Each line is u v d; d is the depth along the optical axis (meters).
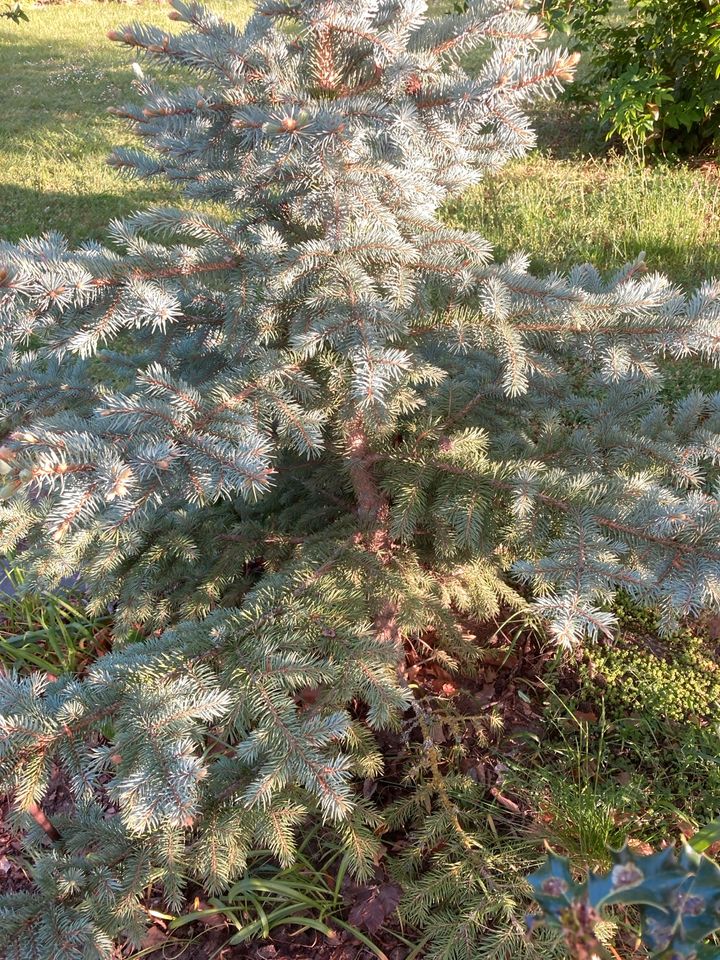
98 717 0.64
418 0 0.72
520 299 0.74
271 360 0.74
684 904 0.31
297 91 0.72
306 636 0.72
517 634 0.99
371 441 0.87
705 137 2.22
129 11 5.52
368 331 0.67
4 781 0.60
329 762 0.62
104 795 0.90
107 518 0.63
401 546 0.92
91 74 3.79
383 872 0.78
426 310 0.75
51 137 2.93
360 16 0.68
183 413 0.66
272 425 0.84
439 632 0.92
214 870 0.66
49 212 2.30
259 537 0.95
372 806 0.81
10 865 0.85
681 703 0.88
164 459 0.59
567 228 1.84
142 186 2.39
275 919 0.75
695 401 0.88
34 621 1.13
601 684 0.94
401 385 0.80
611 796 0.77
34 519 0.93
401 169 0.72
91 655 1.06
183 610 0.89
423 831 0.79
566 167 2.21
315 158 0.66
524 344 0.78
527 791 0.82
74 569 0.93
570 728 0.90
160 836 0.68
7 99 3.49
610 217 1.88
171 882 0.67
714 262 1.64
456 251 0.76
